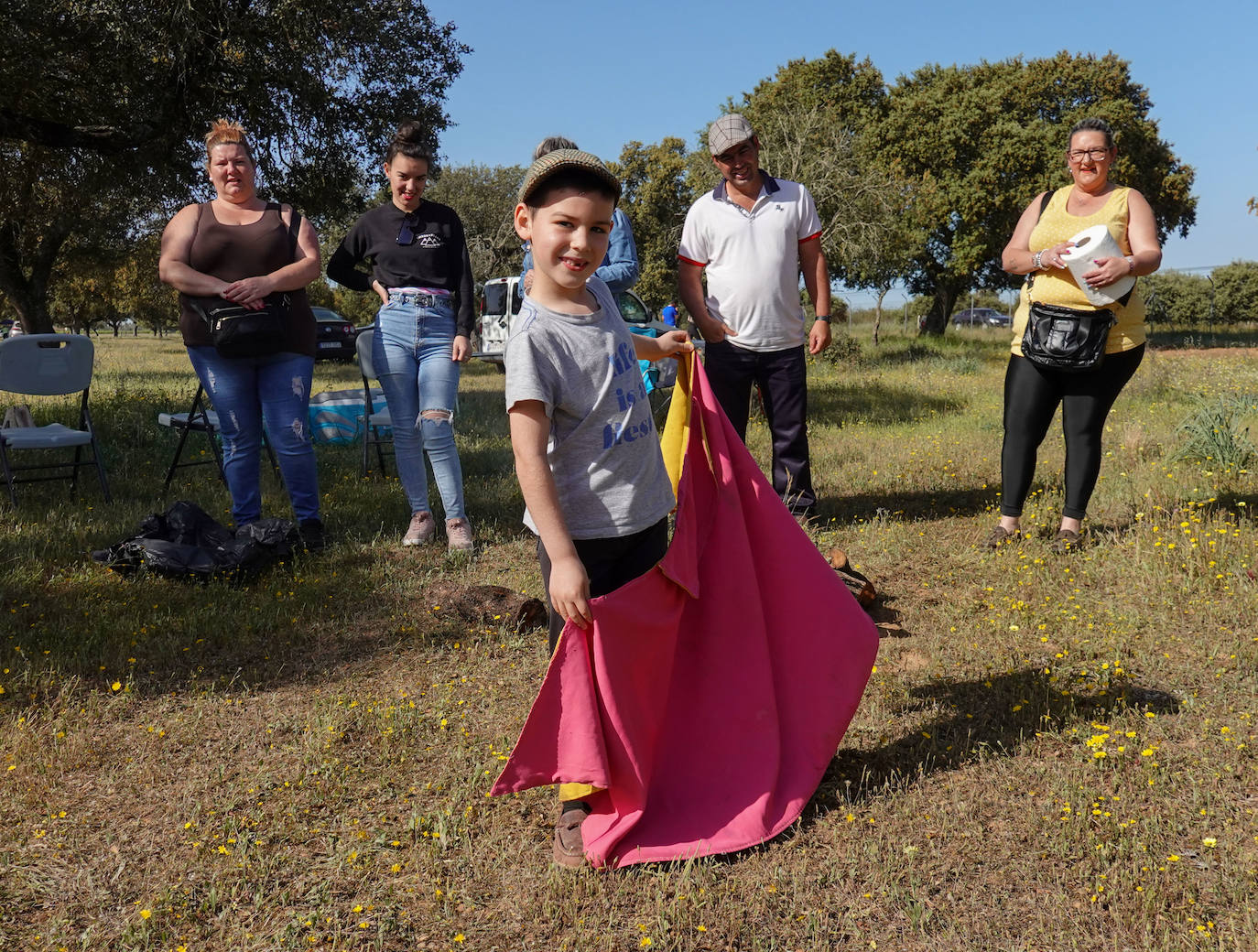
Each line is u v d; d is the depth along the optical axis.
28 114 12.88
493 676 3.74
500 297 22.42
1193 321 46.66
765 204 5.25
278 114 14.09
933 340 36.06
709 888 2.36
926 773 2.90
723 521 2.88
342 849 2.54
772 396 5.52
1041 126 34.34
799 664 2.85
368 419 7.71
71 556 5.26
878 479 7.36
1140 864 2.37
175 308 44.69
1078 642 3.83
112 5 11.44
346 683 3.69
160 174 13.70
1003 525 5.26
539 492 2.34
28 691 3.55
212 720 3.36
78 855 2.54
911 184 24.69
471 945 2.19
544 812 2.77
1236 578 4.38
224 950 2.17
